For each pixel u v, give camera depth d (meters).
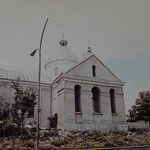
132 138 35.94
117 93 44.78
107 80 44.28
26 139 30.52
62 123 38.59
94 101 43.75
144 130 43.78
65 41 57.62
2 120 34.81
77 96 41.66
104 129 41.06
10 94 42.03
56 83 43.72
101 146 29.53
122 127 42.84
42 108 44.00
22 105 35.22
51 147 27.73
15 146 27.27
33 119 42.28
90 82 42.62
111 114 42.78
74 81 41.09
